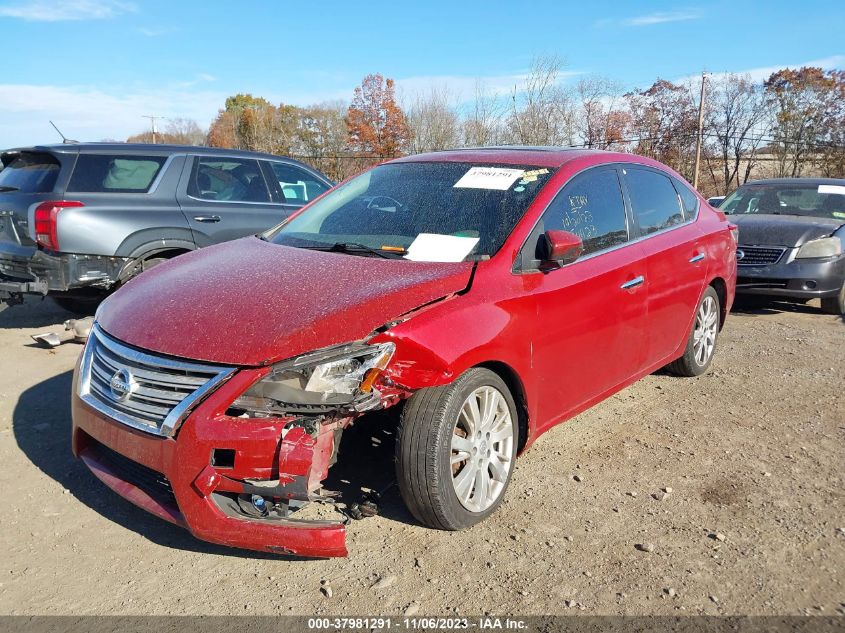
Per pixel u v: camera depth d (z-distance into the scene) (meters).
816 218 8.70
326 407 2.79
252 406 2.78
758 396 5.25
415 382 2.99
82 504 3.56
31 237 6.12
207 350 2.90
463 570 3.00
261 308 3.08
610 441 4.39
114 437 3.02
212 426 2.75
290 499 2.75
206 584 2.92
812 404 5.11
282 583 2.93
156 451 2.86
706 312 5.50
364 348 2.91
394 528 3.32
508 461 3.48
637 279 4.32
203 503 2.78
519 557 3.10
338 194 4.57
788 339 7.05
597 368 4.09
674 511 3.52
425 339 3.01
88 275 6.19
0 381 5.35
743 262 8.30
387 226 3.96
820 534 3.32
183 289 3.41
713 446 4.33
